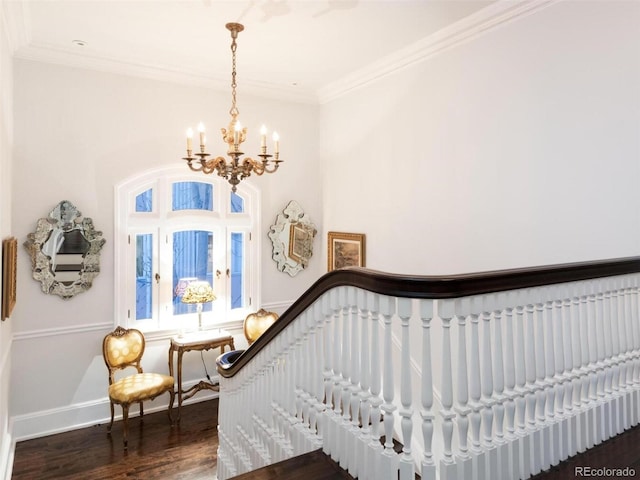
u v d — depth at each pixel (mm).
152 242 4625
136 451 3773
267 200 5273
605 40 2637
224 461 3230
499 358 1758
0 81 2771
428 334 1589
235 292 5156
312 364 2184
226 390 3229
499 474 1750
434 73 3873
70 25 3541
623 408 2271
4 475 3127
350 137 5043
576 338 2062
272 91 5180
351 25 3551
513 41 3186
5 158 3193
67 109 4105
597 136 2688
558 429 1990
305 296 2154
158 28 3602
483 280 1643
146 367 4582
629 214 2539
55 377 4098
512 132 3203
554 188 2934
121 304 4398
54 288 4066
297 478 1892
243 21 3475
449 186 3746
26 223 3941
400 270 4309
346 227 5152
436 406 3354
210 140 4867
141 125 4480
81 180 4184
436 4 3201
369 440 1785
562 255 2891
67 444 3877
